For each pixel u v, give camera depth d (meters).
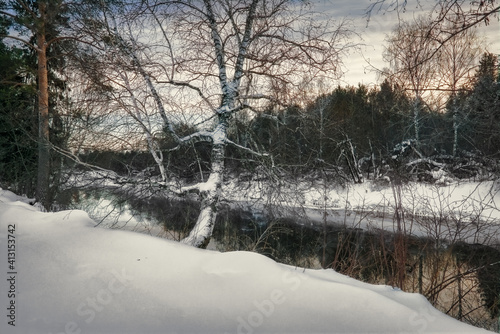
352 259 6.29
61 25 11.09
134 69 6.96
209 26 7.57
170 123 7.51
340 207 14.30
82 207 8.63
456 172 17.95
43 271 3.29
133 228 8.59
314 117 8.77
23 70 15.82
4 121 13.73
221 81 7.89
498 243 6.89
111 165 7.93
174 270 3.33
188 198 9.31
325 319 2.78
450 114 13.02
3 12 14.08
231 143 7.95
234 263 3.39
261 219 10.45
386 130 21.00
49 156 10.23
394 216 5.85
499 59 8.85
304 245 9.02
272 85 7.91
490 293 5.94
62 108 8.59
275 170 8.16
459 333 2.79
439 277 6.05
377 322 2.79
